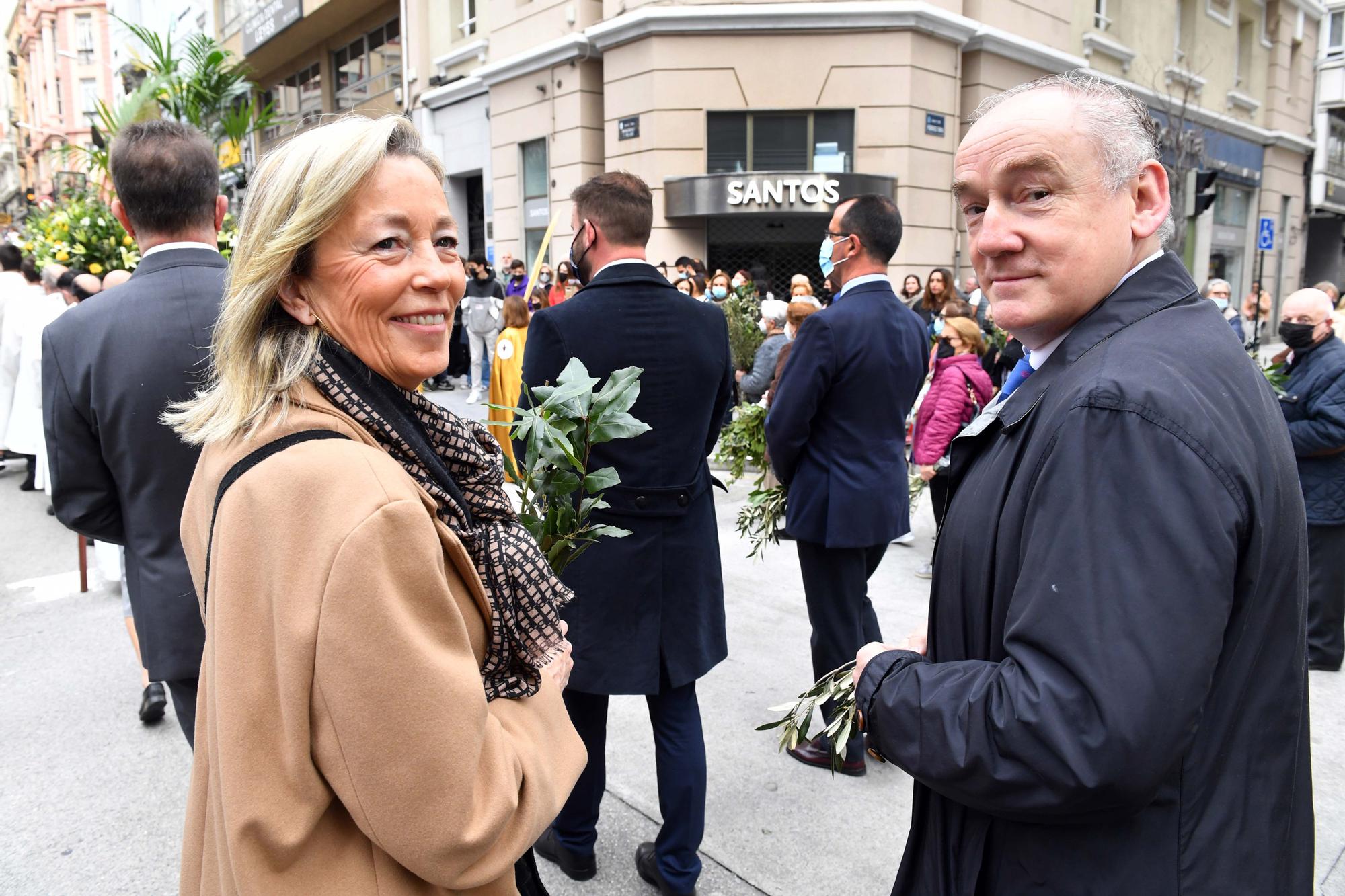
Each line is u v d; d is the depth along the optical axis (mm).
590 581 2189
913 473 6891
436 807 920
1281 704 1104
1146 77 15633
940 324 7512
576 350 2152
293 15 17359
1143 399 999
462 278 1113
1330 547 3648
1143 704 932
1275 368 3771
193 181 1979
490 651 1121
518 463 2000
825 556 2842
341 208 1002
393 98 16594
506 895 1098
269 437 982
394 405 1069
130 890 2453
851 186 11391
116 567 4660
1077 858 1076
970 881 1197
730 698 3465
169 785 2961
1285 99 20875
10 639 4164
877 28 11305
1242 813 1078
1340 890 2354
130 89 8328
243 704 932
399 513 919
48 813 2797
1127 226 1145
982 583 1173
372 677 889
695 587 2303
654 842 2451
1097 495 996
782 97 11539
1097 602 969
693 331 2250
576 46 12273
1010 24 12562
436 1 15250
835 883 2396
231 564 948
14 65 57750
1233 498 980
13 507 6590
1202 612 950
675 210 11719
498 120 13984
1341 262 26484
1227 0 18156
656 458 2207
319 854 967
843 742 1491
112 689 3650
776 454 2828
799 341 2734
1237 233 20312
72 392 1896
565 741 1190
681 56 11508
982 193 1183
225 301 1053
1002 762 1032
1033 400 1143
